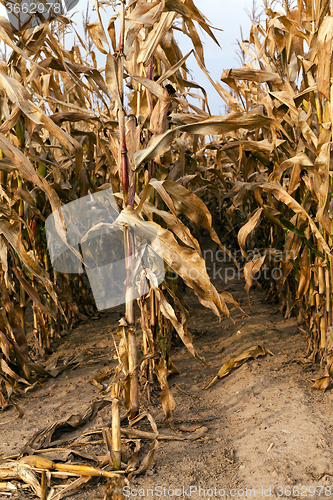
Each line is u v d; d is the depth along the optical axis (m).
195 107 2.02
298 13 1.93
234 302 1.53
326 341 2.02
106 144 1.98
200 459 1.46
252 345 2.51
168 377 2.25
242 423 1.69
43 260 2.70
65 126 2.14
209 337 2.83
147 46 1.54
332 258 1.80
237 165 2.45
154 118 1.67
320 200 1.72
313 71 1.76
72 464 1.38
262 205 1.84
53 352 2.67
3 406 1.97
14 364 2.14
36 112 1.55
